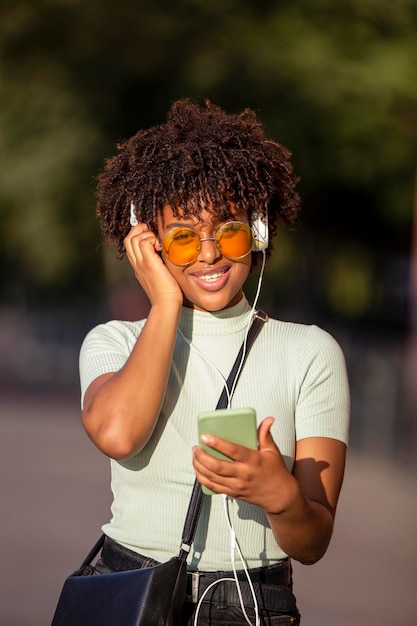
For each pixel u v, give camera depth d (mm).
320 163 20078
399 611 6715
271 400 3006
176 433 2982
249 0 19484
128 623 2693
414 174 20828
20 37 20516
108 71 20203
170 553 2920
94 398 2887
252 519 2928
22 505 9914
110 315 29938
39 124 21562
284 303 31609
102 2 19828
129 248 3047
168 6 19781
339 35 19047
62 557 7910
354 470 12516
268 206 3271
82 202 22578
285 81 19031
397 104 19359
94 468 12391
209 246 2980
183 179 2953
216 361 3053
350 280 30750
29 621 6324
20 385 24484
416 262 16297
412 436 15047
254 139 3162
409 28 18984
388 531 9109
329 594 7109
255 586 2900
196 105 3260
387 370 16172
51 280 37531
